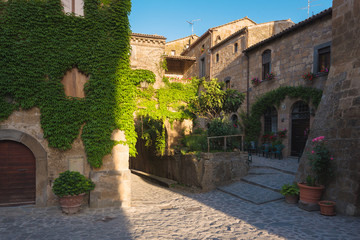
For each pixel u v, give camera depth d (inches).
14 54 266.8
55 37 280.7
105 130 293.3
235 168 394.6
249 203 289.9
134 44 573.9
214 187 375.9
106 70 295.9
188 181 421.4
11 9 268.7
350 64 261.4
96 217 248.1
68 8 289.6
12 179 278.1
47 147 280.7
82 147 290.7
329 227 203.8
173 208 283.0
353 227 201.8
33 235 200.4
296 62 524.1
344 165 240.7
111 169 297.3
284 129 542.3
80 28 290.4
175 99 536.1
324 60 473.1
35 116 277.0
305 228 203.6
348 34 267.1
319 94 466.6
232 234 197.2
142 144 720.3
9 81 263.1
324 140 271.4
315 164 252.1
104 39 298.5
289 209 258.1
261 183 348.5
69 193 250.7
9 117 269.7
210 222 228.5
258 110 617.0
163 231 206.8
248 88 670.5
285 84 551.2
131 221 234.8
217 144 422.3
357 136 232.5
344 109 254.5
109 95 296.0
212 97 491.8
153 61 582.6
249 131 636.7
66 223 229.5
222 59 789.2
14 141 278.2
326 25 462.9
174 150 490.6
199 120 577.0
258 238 187.0
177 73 748.6
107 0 303.1
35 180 283.7
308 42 498.0
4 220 236.2
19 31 268.4
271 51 592.4
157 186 486.0
